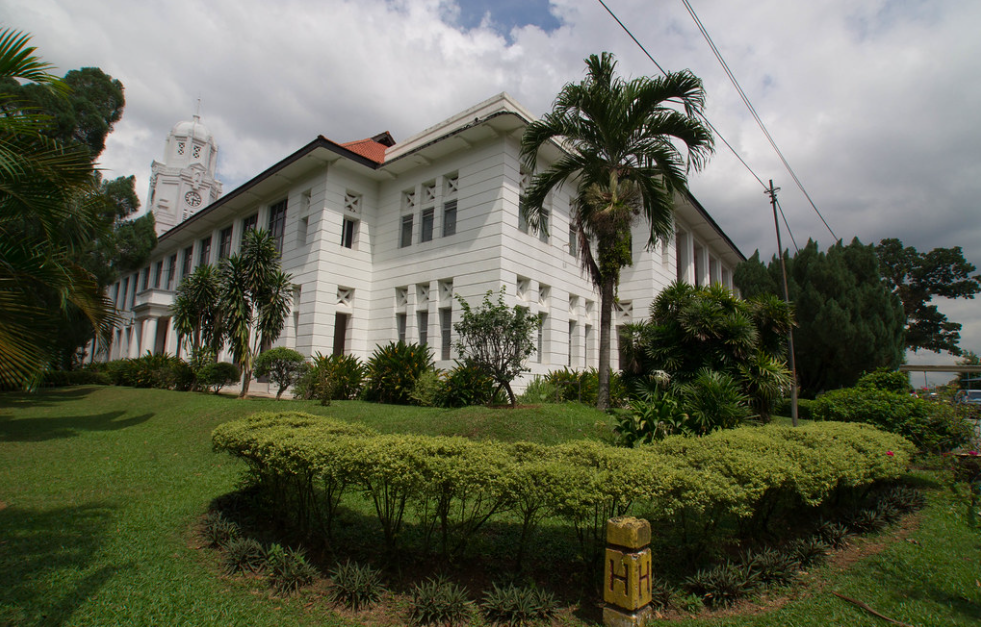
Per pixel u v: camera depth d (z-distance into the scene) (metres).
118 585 3.78
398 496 4.21
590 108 11.50
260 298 15.30
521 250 16.02
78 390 19.92
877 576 4.28
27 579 3.82
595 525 3.71
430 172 17.83
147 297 27.38
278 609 3.48
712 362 11.88
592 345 19.33
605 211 11.39
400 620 3.34
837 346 19.58
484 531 4.84
